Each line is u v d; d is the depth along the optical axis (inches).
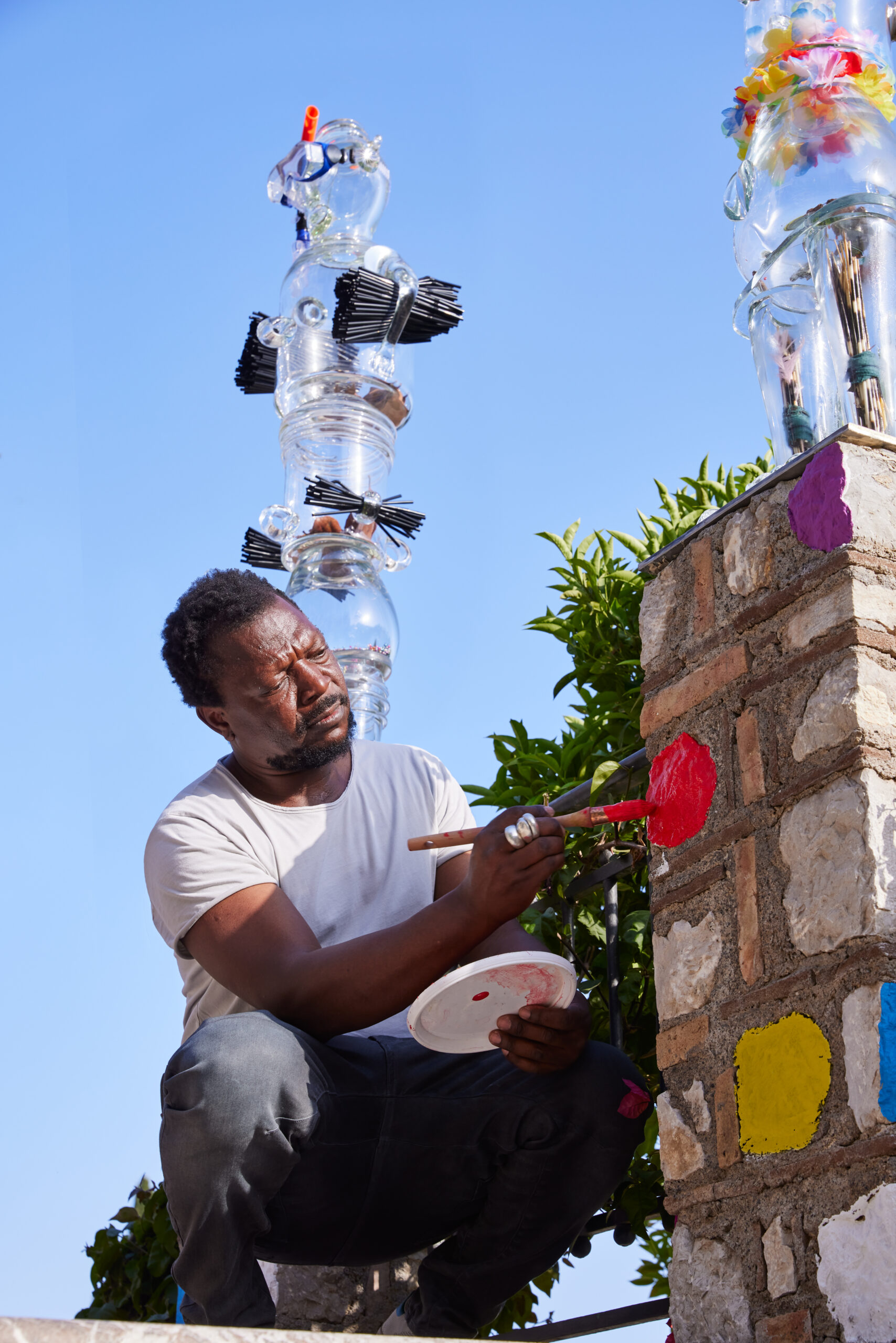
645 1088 82.6
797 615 71.6
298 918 83.2
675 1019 74.5
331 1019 76.6
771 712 71.9
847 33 86.2
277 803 93.1
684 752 77.1
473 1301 83.6
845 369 78.3
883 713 67.3
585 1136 80.6
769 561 74.1
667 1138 73.2
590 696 125.3
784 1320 63.8
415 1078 80.7
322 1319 98.7
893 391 78.0
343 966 76.0
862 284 79.4
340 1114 77.4
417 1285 99.1
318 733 91.6
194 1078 70.7
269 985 78.4
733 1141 68.9
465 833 79.5
